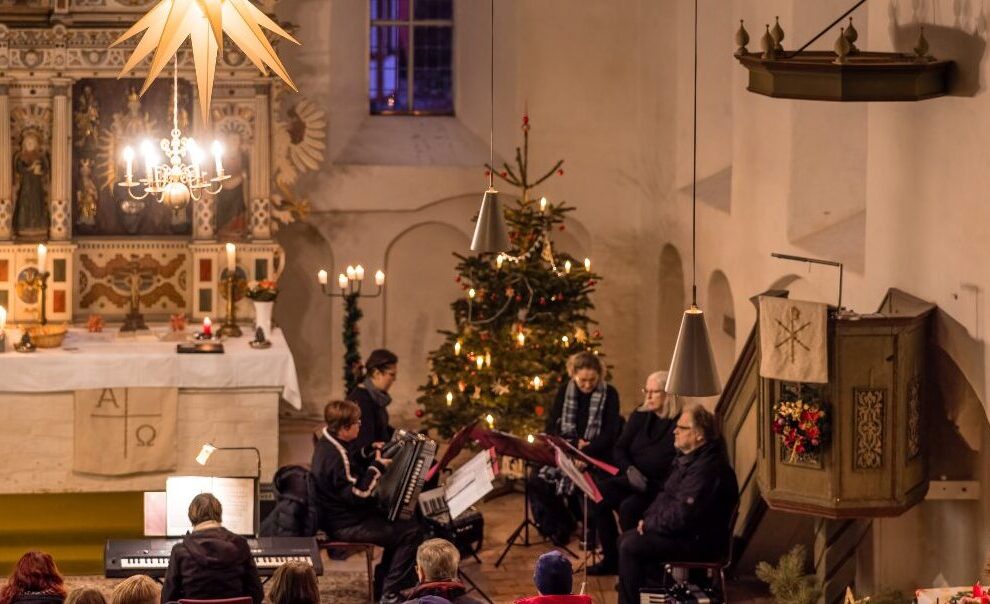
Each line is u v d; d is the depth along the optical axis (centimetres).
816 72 884
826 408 927
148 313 1514
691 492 1085
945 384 941
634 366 1661
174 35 905
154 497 1035
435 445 1132
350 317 1585
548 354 1371
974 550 945
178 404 1345
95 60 1457
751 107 1282
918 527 1016
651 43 1587
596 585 1191
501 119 1641
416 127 1666
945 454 964
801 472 943
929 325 933
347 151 1631
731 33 1381
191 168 1166
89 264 1499
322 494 1122
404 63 1673
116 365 1328
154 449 1341
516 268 1379
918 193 948
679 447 1103
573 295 1398
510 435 1146
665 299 1594
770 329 932
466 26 1662
